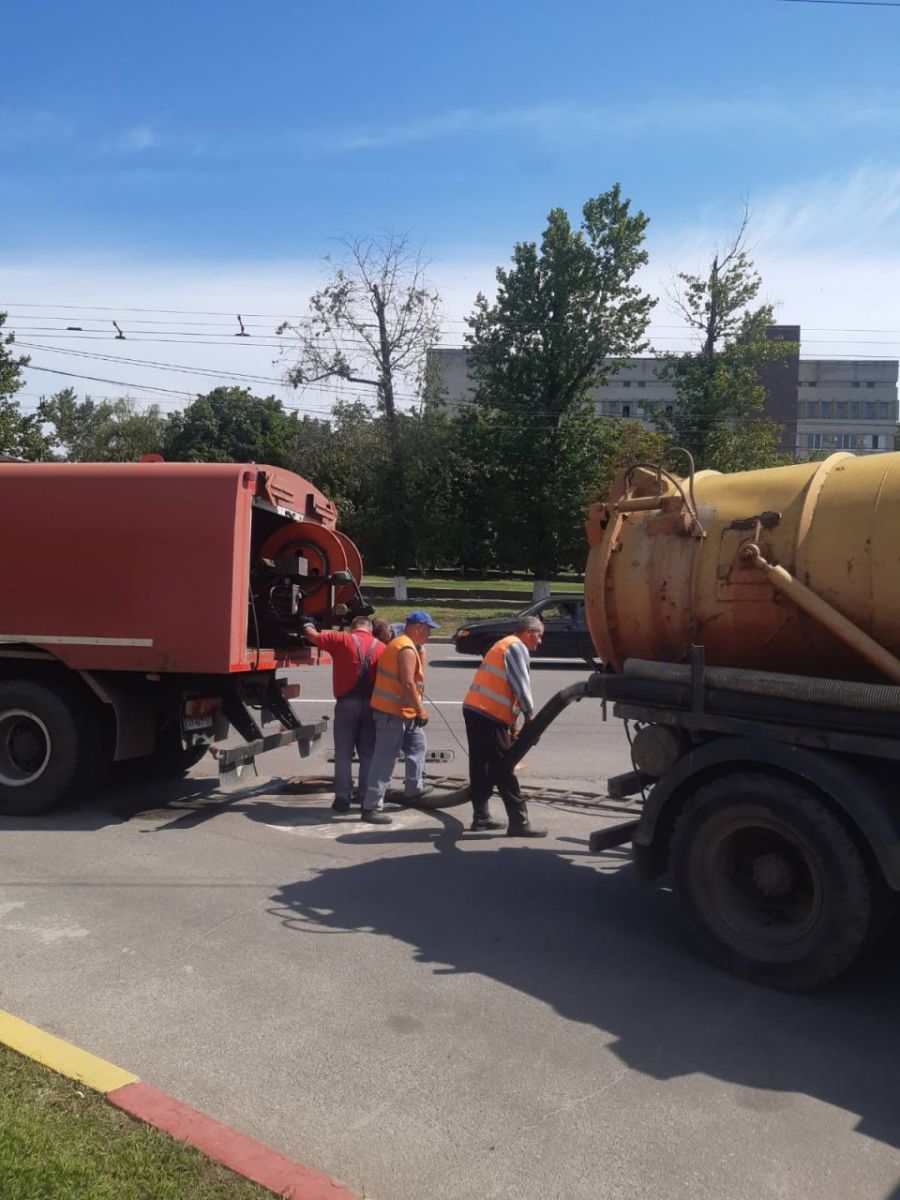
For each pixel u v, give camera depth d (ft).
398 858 22.07
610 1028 13.73
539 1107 11.57
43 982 14.84
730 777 15.80
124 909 18.22
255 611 27.04
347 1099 11.67
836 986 15.40
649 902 19.34
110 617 24.41
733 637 16.83
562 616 63.46
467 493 153.89
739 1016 14.21
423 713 26.91
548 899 19.40
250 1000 14.35
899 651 15.12
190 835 23.65
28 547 24.82
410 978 15.31
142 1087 11.27
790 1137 11.05
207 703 25.76
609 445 141.69
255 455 203.82
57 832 23.67
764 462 136.05
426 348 142.31
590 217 142.00
